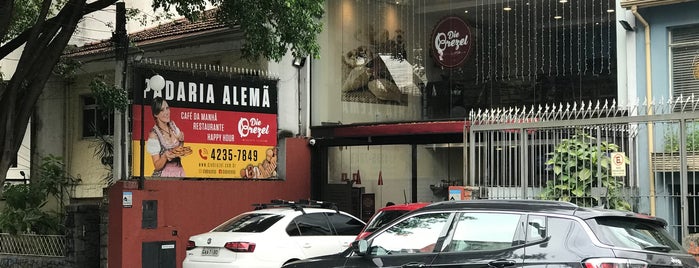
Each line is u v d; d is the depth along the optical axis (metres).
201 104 15.91
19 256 15.95
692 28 13.81
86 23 20.86
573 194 11.33
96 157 19.55
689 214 12.55
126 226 14.34
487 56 16.25
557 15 15.33
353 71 18.05
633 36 14.33
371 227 11.85
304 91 18.12
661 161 12.81
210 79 16.12
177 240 15.02
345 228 12.95
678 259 7.10
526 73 15.66
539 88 15.46
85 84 19.98
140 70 15.00
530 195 11.95
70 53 19.16
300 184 17.73
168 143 15.30
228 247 11.62
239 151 16.56
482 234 7.56
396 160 17.20
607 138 11.36
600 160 11.15
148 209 14.68
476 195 12.23
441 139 16.41
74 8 12.50
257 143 16.95
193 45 18.17
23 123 12.07
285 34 13.47
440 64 16.94
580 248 6.93
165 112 15.31
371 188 17.55
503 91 15.97
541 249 7.10
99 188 19.34
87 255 14.94
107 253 14.62
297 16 13.36
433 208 8.09
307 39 13.77
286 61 17.77
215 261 11.69
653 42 14.09
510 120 12.62
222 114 16.28
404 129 16.55
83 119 20.17
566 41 15.16
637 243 7.08
